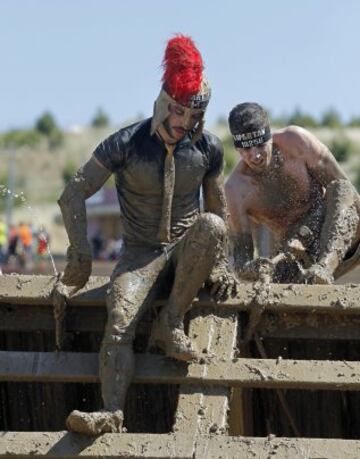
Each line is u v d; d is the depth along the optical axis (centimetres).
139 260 1201
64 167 13100
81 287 1195
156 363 1152
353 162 12031
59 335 1220
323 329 1216
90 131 15188
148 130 1191
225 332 1182
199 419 1106
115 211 5831
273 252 1573
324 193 1527
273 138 1508
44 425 1312
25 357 1187
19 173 13100
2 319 1255
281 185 1515
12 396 1305
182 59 1145
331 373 1136
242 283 1241
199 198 1246
